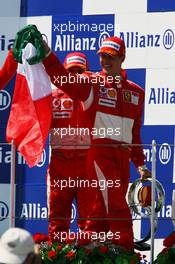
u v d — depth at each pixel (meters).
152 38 20.62
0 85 18.20
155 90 20.62
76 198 18.41
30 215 20.20
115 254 17.20
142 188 18.53
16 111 17.97
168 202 20.08
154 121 20.59
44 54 17.56
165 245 17.70
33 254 12.47
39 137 17.75
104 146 17.83
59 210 18.42
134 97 18.53
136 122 18.64
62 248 17.28
